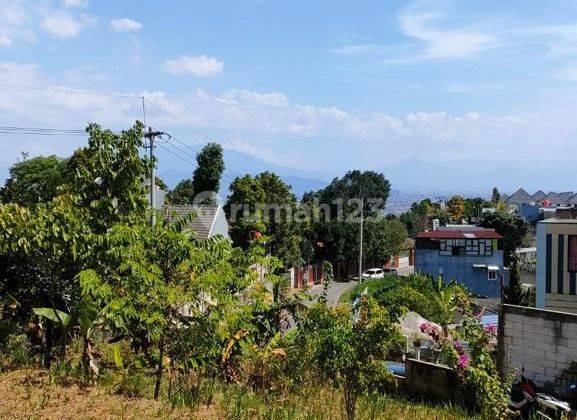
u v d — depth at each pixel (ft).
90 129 37.63
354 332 29.07
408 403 37.86
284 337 36.83
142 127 38.29
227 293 30.63
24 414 23.52
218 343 31.07
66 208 33.09
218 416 25.80
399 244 229.66
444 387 39.81
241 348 34.22
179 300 26.81
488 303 146.51
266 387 34.17
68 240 31.04
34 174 106.32
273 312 38.19
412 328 70.23
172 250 27.94
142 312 26.86
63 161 111.04
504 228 216.95
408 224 304.71
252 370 34.91
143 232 27.99
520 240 216.74
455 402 39.06
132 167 37.37
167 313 28.02
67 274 34.71
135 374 31.50
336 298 152.66
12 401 24.97
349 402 29.07
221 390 30.71
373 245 211.41
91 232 33.58
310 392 34.53
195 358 29.40
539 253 78.95
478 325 37.17
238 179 175.22
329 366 28.50
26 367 30.89
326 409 30.89
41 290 35.12
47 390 26.86
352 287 180.24
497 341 46.16
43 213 32.14
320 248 202.80
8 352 33.63
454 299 42.14
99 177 37.22
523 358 44.78
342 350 28.19
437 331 43.01
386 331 28.45
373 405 32.65
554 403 38.32
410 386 41.83
